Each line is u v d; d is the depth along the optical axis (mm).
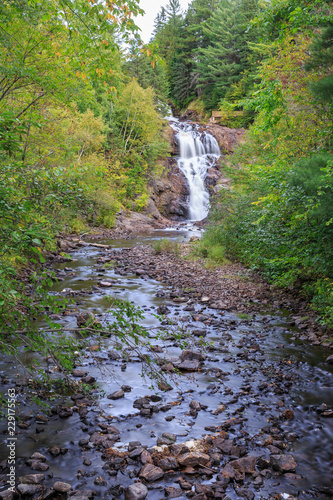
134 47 4203
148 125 35938
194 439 3701
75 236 21094
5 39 7109
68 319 7199
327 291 6988
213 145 41281
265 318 7746
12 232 2660
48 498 2879
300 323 7426
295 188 6773
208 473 3236
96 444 3564
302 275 9016
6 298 2705
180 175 38062
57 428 3846
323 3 7883
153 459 3377
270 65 11422
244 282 10984
